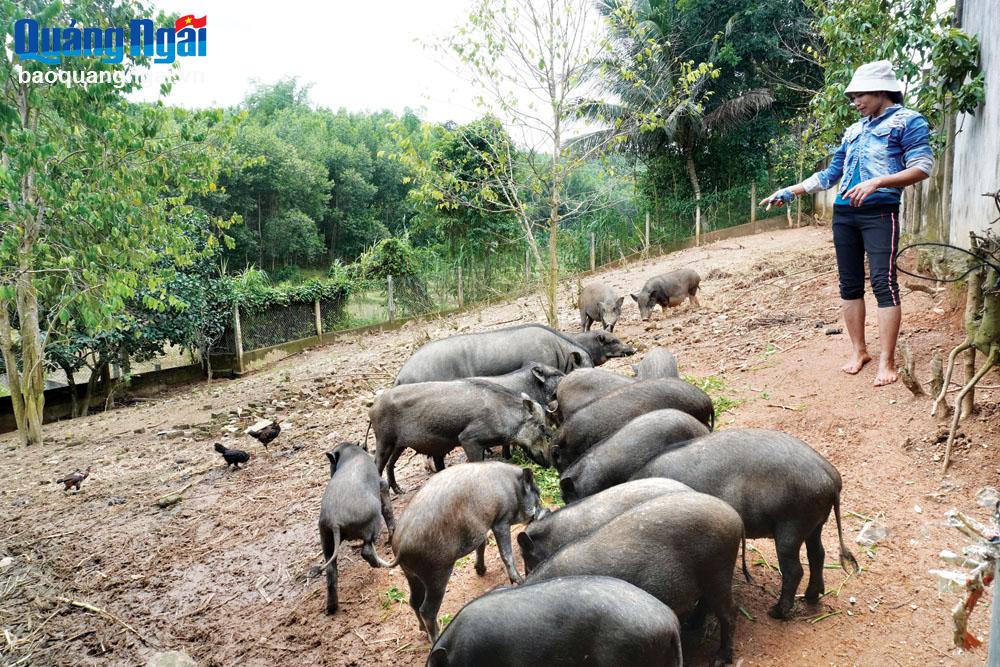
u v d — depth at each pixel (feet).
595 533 11.67
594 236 79.41
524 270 74.90
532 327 25.58
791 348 24.97
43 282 36.55
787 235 69.82
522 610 10.21
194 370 63.41
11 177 29.50
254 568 18.61
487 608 10.40
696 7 82.69
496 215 75.82
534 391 22.12
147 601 17.98
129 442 34.40
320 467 24.80
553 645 9.98
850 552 13.08
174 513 22.86
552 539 12.99
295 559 18.65
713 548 11.27
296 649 14.83
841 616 12.38
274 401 37.70
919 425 17.08
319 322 68.54
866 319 24.85
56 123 34.86
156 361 76.43
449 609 14.60
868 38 28.27
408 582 15.31
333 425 29.76
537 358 24.98
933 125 25.00
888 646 11.50
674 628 9.88
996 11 20.63
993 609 8.00
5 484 29.55
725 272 49.11
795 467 12.32
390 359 45.85
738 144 87.25
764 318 30.27
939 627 11.71
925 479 15.46
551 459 18.40
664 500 11.67
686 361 27.14
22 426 38.29
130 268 37.86
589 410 17.67
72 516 24.12
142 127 35.63
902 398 18.34
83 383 59.52
